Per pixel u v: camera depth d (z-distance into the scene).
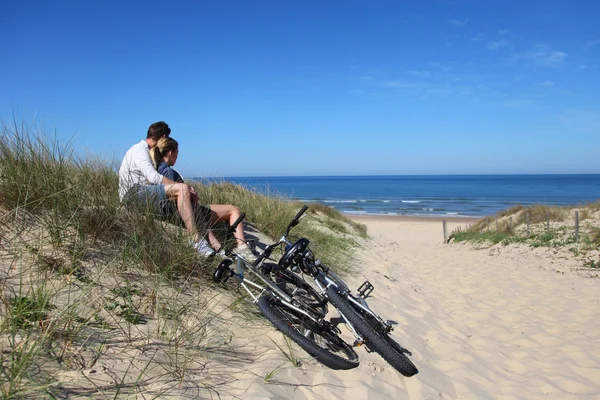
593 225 13.49
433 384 3.50
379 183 149.38
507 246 13.95
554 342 5.17
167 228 4.24
